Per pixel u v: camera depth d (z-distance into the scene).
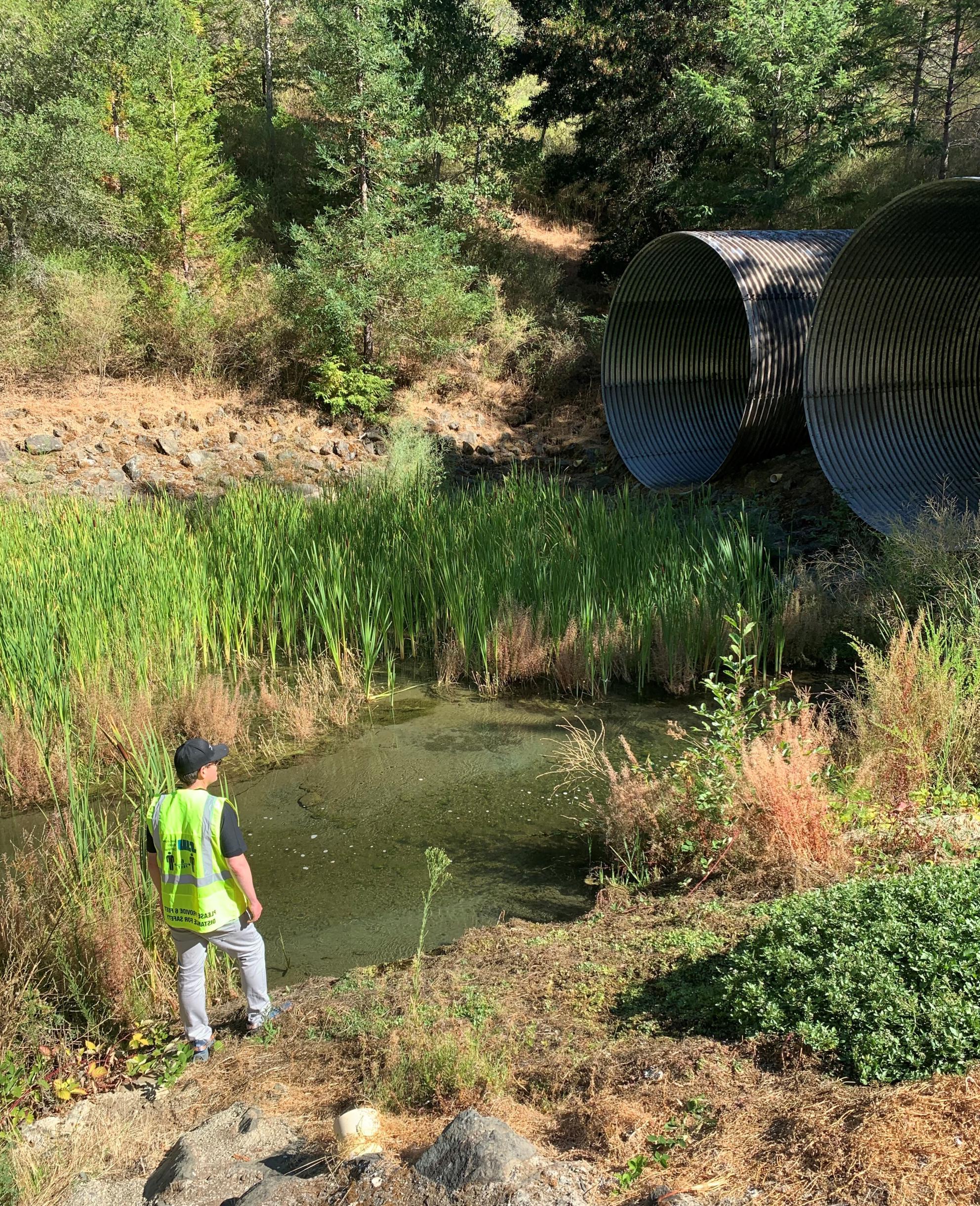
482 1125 3.38
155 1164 4.04
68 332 18.83
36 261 18.95
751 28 18.94
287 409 19.34
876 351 13.81
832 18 18.77
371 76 19.23
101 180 21.28
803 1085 3.54
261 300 20.34
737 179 20.97
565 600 10.80
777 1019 3.89
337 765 8.75
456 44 23.41
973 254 13.33
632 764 8.46
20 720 8.55
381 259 19.20
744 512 13.69
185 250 20.50
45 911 5.49
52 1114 4.51
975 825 5.83
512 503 13.43
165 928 5.64
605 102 23.20
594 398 20.66
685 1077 3.75
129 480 16.66
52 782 7.62
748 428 15.16
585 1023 4.48
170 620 10.76
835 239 16.56
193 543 12.15
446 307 20.50
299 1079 4.46
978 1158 2.92
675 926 5.34
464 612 10.76
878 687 7.26
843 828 5.89
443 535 12.27
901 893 4.28
